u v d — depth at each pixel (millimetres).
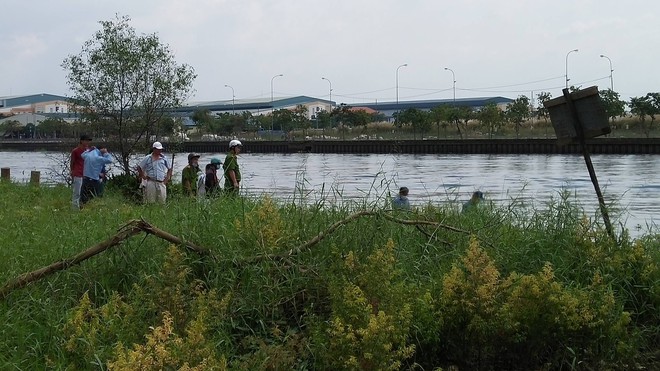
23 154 79125
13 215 11953
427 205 9453
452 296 5789
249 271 6445
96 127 23797
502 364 5906
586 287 6281
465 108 89000
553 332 5824
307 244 6852
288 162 55062
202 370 4469
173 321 5535
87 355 5305
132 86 23781
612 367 5820
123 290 6836
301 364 5398
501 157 59094
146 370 4504
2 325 5980
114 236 6930
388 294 5633
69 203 16203
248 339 5727
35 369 5410
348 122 99250
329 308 6047
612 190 28188
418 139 71562
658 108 70688
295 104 150500
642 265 6898
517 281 6137
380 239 7254
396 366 4961
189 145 74875
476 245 5996
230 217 8172
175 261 6238
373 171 41969
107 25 23719
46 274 6809
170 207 10844
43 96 165125
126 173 22922
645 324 6602
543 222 8125
